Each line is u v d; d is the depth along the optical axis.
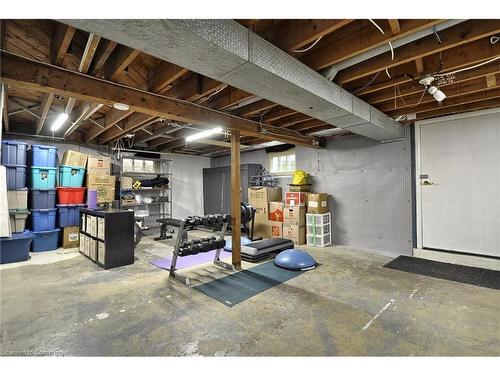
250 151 7.80
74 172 5.45
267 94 2.53
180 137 5.70
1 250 4.14
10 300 2.83
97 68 2.46
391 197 4.92
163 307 2.68
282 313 2.55
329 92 2.70
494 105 3.83
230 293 3.03
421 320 2.42
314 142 5.60
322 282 3.38
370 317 2.48
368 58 2.48
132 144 6.60
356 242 5.40
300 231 5.62
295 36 2.21
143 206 7.45
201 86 2.98
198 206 8.70
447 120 4.29
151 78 2.92
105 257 3.89
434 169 4.42
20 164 4.64
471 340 2.11
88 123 5.27
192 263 4.23
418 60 2.53
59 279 3.46
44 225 4.98
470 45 2.48
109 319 2.44
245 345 2.05
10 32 2.27
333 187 5.77
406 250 4.73
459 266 4.03
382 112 3.94
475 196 4.07
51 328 2.29
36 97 3.97
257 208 6.53
